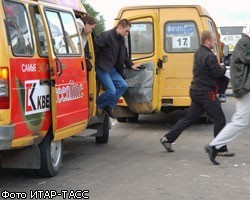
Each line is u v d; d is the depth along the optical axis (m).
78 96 6.82
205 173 6.73
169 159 7.67
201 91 7.76
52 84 5.97
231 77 7.09
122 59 8.45
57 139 6.25
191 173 6.72
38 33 5.85
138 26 10.65
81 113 6.96
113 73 8.48
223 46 13.98
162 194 5.66
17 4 5.48
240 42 6.97
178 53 10.94
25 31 5.56
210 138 9.72
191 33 10.92
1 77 5.12
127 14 11.13
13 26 5.33
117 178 6.42
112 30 8.23
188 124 8.10
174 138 8.20
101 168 7.02
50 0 6.43
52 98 6.00
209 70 7.67
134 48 10.62
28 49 5.57
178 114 13.85
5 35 5.15
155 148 8.66
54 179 6.34
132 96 9.84
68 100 6.44
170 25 10.98
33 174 6.57
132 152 8.28
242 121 7.16
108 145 8.98
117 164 7.30
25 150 5.93
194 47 10.91
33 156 5.94
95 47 8.15
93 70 7.81
